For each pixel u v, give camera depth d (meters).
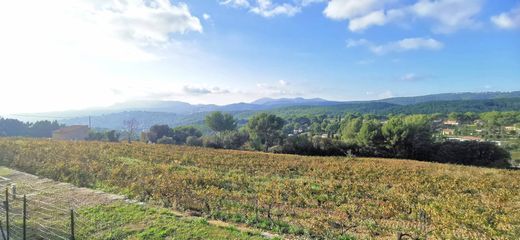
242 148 58.38
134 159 24.89
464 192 18.31
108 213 9.95
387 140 48.34
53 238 8.26
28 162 19.17
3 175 16.23
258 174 21.20
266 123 58.78
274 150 52.78
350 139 53.69
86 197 11.77
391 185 19.05
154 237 8.23
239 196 13.47
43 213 9.98
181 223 9.19
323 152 50.78
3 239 8.24
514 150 57.69
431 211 11.86
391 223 10.84
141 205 10.85
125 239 8.13
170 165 21.94
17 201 11.29
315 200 14.02
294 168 24.89
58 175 16.19
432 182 20.64
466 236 9.73
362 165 28.75
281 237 8.73
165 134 68.56
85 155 23.70
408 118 55.72
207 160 26.64
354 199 14.48
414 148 47.22
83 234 8.43
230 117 75.31
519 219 11.51
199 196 12.40
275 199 13.41
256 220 10.08
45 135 71.88
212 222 9.70
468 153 44.38
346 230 9.52
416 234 9.68
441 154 45.62
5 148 25.27
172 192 12.64
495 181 22.39
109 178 15.84
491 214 12.17
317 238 8.96
